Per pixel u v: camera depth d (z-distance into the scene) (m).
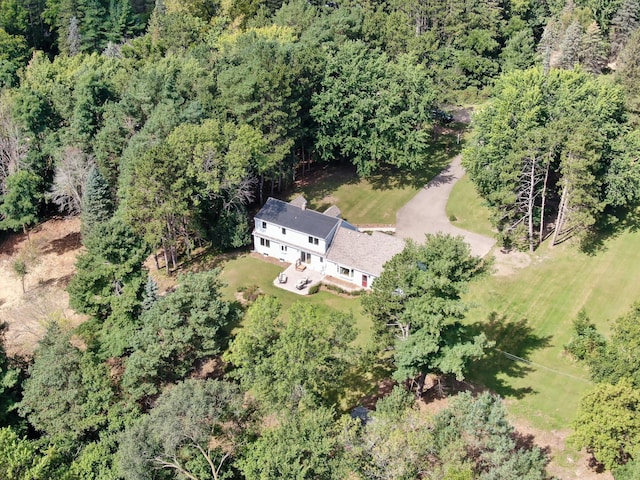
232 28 113.44
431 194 81.56
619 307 59.34
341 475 34.72
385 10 119.75
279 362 39.22
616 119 72.19
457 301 42.06
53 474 38.12
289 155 80.75
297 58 77.75
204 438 37.47
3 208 72.75
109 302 54.12
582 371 51.91
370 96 77.81
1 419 45.81
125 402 44.94
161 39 108.56
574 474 42.59
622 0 117.12
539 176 69.19
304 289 64.56
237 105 72.94
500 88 77.81
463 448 34.72
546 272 65.31
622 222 72.31
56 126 81.19
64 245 76.31
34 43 126.81
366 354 44.66
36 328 62.31
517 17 116.56
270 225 68.44
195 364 51.50
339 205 79.12
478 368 52.81
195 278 48.38
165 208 61.47
